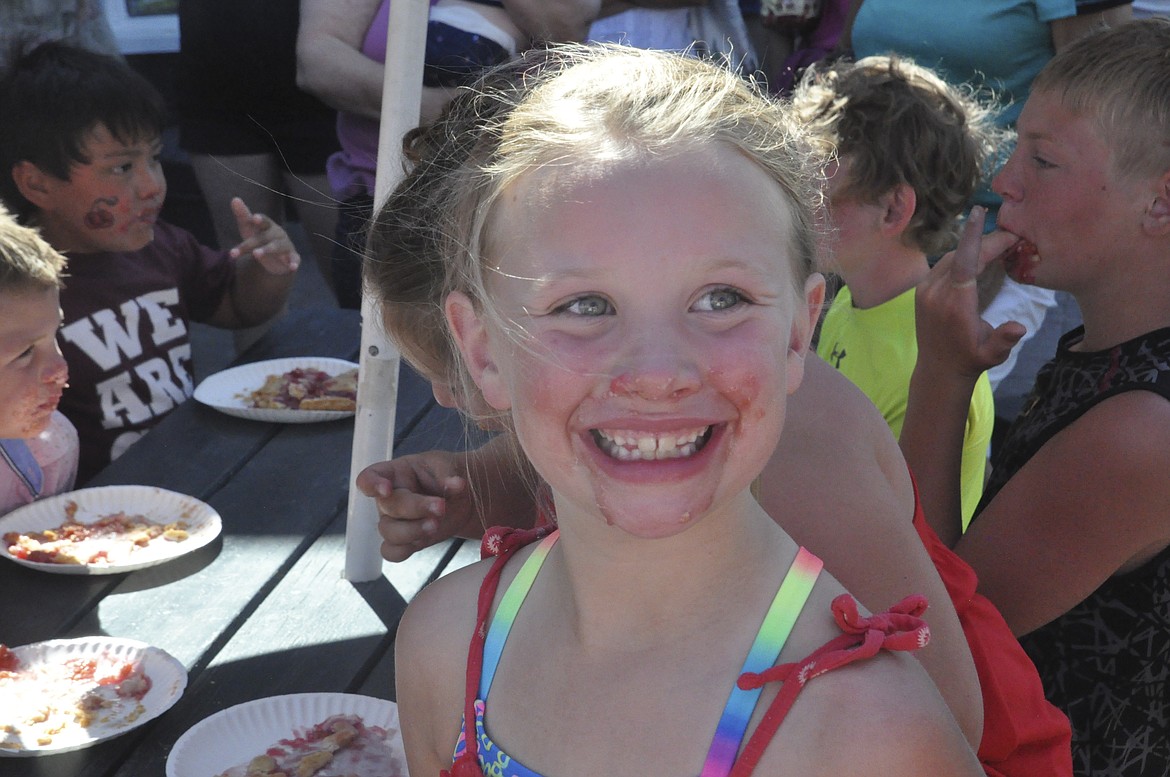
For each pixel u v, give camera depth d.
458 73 2.93
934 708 0.82
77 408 2.75
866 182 2.13
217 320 3.30
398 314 1.26
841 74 2.26
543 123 0.87
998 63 3.03
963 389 1.77
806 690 0.82
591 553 0.90
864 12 3.26
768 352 0.81
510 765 0.93
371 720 1.51
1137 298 1.62
